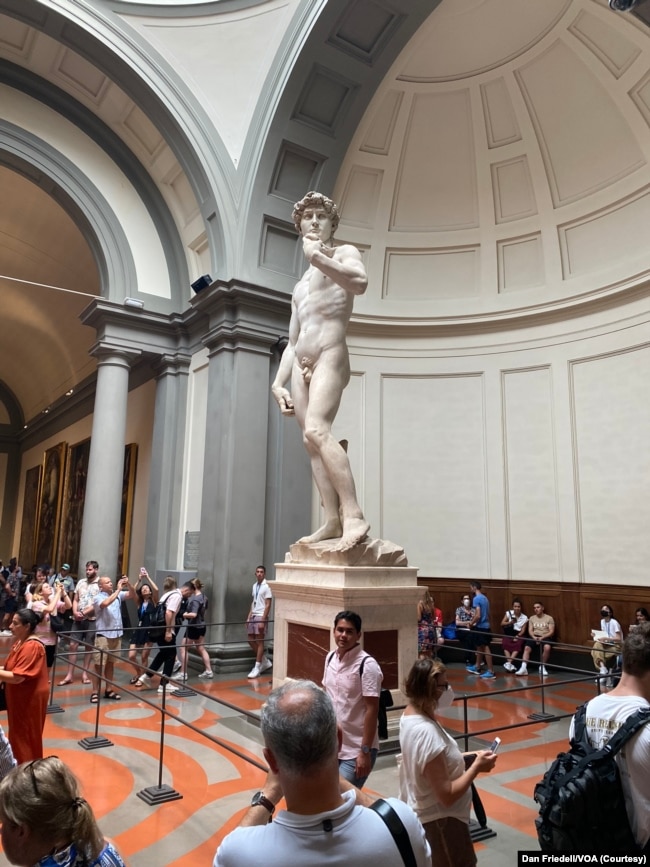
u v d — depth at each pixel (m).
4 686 4.07
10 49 9.84
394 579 5.02
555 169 9.91
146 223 11.19
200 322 10.59
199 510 10.02
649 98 8.49
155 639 7.36
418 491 10.44
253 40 9.77
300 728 1.28
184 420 10.82
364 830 1.24
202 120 9.80
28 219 13.98
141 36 9.55
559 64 9.16
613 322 9.17
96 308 10.41
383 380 10.79
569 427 9.47
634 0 6.05
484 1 8.65
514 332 10.29
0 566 14.77
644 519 8.48
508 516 9.88
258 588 8.23
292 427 9.74
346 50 9.11
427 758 2.13
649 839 1.68
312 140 9.80
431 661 2.31
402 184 10.82
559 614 9.15
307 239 5.62
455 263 10.86
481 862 3.09
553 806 1.71
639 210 8.99
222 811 3.79
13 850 1.48
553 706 6.43
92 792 4.09
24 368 22.03
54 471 18.97
